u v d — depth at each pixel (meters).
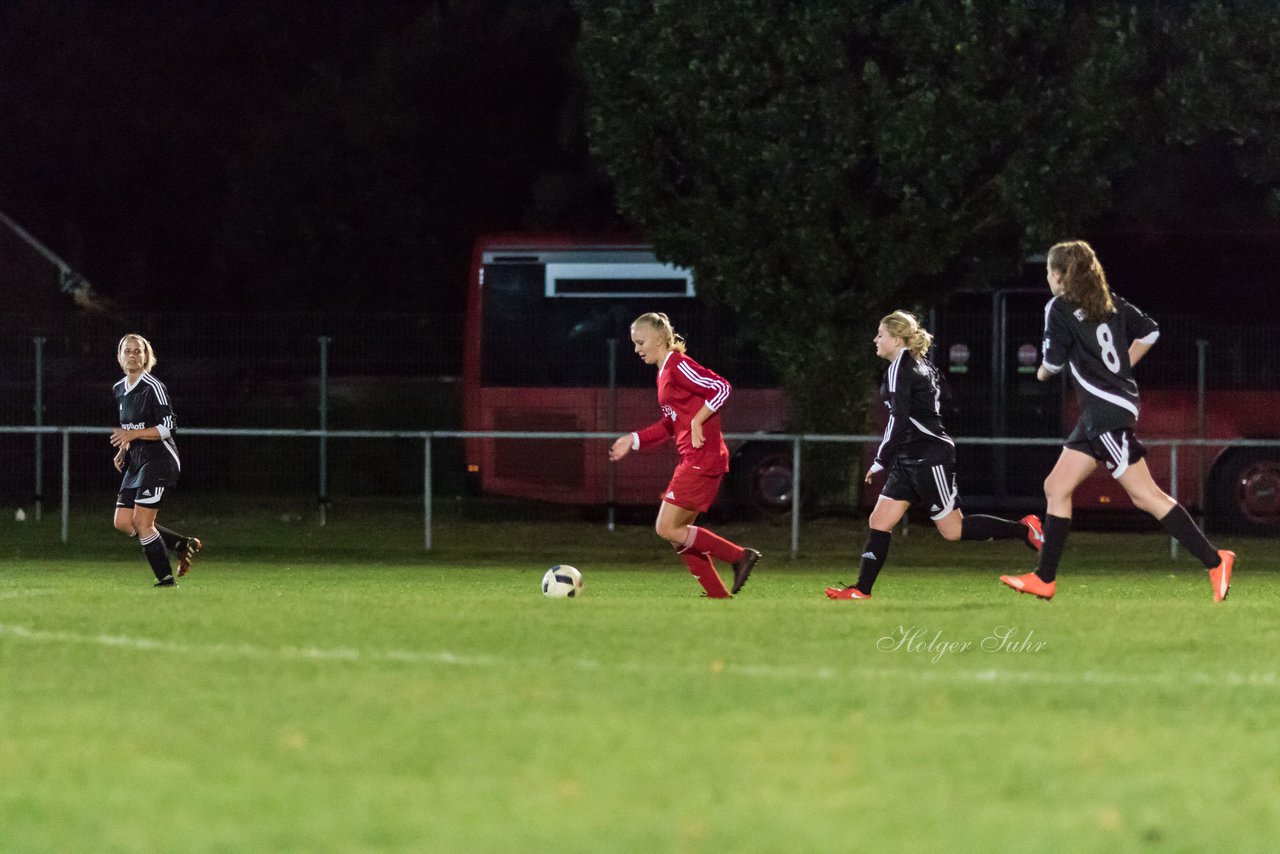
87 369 87.06
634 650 30.23
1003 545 77.31
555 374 83.38
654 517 87.25
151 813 19.50
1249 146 80.31
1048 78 79.25
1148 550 75.44
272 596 40.56
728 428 82.94
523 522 86.19
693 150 79.50
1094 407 38.09
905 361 44.41
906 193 77.44
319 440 86.31
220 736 23.36
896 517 45.06
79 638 31.62
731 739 23.17
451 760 21.94
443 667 28.52
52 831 18.80
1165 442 69.12
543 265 83.88
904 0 77.31
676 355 44.75
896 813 19.47
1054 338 38.12
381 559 70.88
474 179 135.38
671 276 83.62
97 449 87.31
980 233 81.12
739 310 80.94
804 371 80.81
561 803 19.86
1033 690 26.72
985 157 79.12
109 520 83.56
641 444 45.44
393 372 84.94
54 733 23.61
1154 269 81.31
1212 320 80.94
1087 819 19.28
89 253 163.50
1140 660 29.64
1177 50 78.88
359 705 25.36
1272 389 80.12
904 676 27.84
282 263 134.88
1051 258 38.19
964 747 22.75
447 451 86.56
